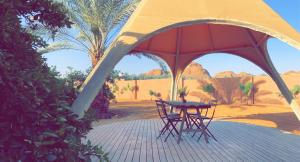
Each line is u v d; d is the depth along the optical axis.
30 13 3.51
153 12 5.82
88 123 3.53
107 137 7.48
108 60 4.94
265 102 18.36
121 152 5.78
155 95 24.84
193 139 7.28
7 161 2.42
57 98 3.18
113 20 13.03
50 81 3.21
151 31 5.34
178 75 12.48
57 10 3.59
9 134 2.54
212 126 9.59
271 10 6.35
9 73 2.46
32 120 2.75
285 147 6.30
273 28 5.58
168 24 5.49
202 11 5.85
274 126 10.15
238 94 19.64
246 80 19.33
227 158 5.33
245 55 10.62
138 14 5.81
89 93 4.59
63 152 2.82
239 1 6.30
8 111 2.59
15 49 2.95
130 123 10.47
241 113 14.41
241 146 6.41
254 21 5.71
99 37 13.75
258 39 9.18
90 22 12.60
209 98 21.23
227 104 19.47
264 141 6.99
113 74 15.70
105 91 14.74
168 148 6.18
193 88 22.27
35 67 3.11
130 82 28.00
